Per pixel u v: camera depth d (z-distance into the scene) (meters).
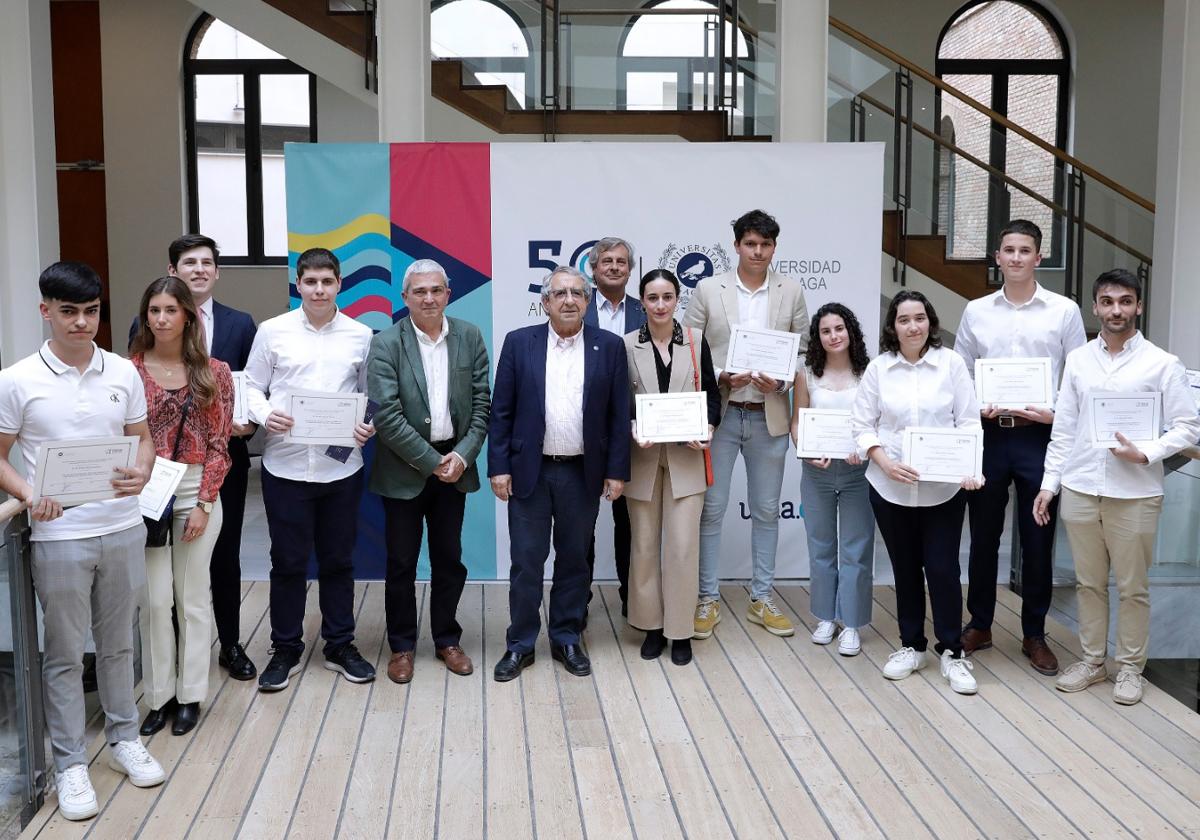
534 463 3.94
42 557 2.93
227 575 3.97
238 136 10.34
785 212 4.91
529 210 4.89
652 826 2.94
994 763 3.33
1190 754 3.40
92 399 2.96
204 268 3.84
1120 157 10.17
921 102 7.11
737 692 3.89
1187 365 5.83
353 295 4.89
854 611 4.26
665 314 4.01
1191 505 4.18
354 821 2.97
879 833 2.90
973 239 7.23
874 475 4.01
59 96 10.09
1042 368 4.00
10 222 5.46
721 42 7.14
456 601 4.14
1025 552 4.20
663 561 4.16
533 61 7.17
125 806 3.06
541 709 3.73
